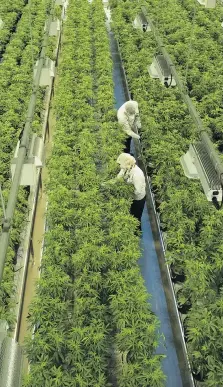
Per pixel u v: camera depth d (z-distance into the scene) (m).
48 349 7.43
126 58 18.06
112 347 8.42
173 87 15.19
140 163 14.05
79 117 13.88
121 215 10.08
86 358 7.55
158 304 10.34
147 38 18.73
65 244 9.39
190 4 23.42
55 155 12.12
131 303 8.09
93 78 17.22
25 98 15.02
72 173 11.67
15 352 5.37
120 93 19.16
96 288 8.63
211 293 8.50
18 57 18.41
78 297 8.45
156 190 11.86
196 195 10.55
